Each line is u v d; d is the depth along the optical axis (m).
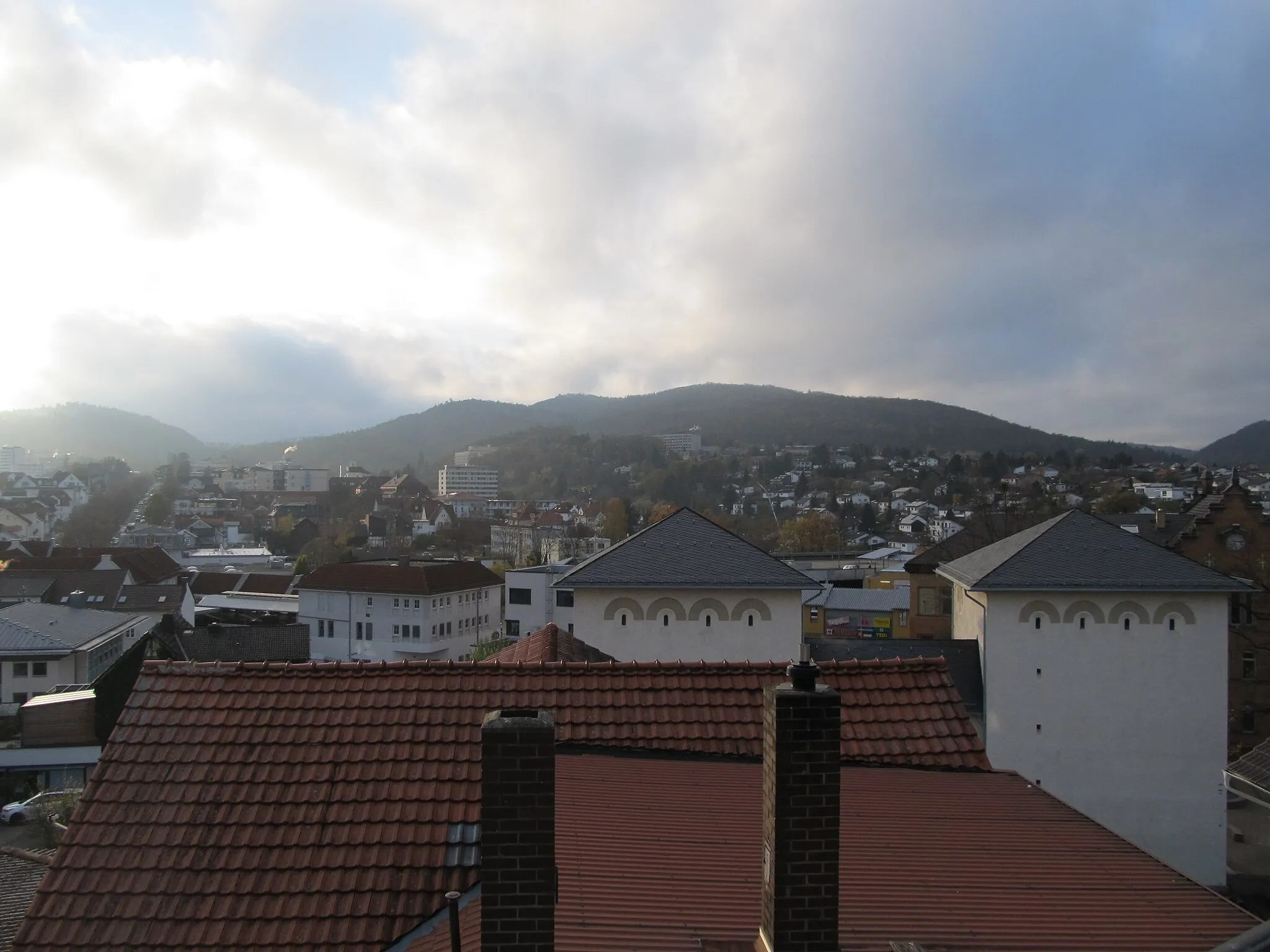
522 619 66.12
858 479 198.50
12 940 8.28
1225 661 24.03
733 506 170.75
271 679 11.20
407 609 67.81
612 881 8.02
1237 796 24.98
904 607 60.78
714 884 8.05
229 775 9.88
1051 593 24.25
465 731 10.69
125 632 59.56
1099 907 7.98
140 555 94.75
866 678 12.52
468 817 9.37
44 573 79.19
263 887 8.63
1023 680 24.36
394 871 8.77
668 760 11.22
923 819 9.77
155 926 8.30
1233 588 23.78
